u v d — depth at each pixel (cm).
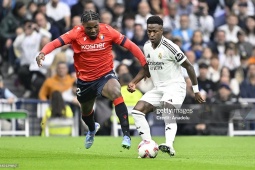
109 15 6769
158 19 3353
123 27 6769
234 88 6688
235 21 7412
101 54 3431
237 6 7694
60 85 6019
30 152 3697
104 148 4116
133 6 7206
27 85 6397
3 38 6631
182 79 3419
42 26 6519
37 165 2873
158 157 3384
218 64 6669
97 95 3481
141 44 6581
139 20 6962
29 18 6881
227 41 7288
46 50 3347
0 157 3312
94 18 3372
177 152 3872
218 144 4634
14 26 6675
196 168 2806
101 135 5881
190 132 5938
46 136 5581
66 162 3008
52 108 5725
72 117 5812
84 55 3425
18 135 5788
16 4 6719
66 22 6712
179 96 3381
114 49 6500
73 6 6912
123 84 5812
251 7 7844
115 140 4938
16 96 6431
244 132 6019
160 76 3400
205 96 6138
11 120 5816
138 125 3378
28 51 6431
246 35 7538
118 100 3362
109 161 3061
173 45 3366
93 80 3447
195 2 7456
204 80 6356
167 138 3309
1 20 6688
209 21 7394
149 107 3391
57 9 6744
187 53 6631
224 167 2870
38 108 5991
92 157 3334
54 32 6581
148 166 2845
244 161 3241
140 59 3453
